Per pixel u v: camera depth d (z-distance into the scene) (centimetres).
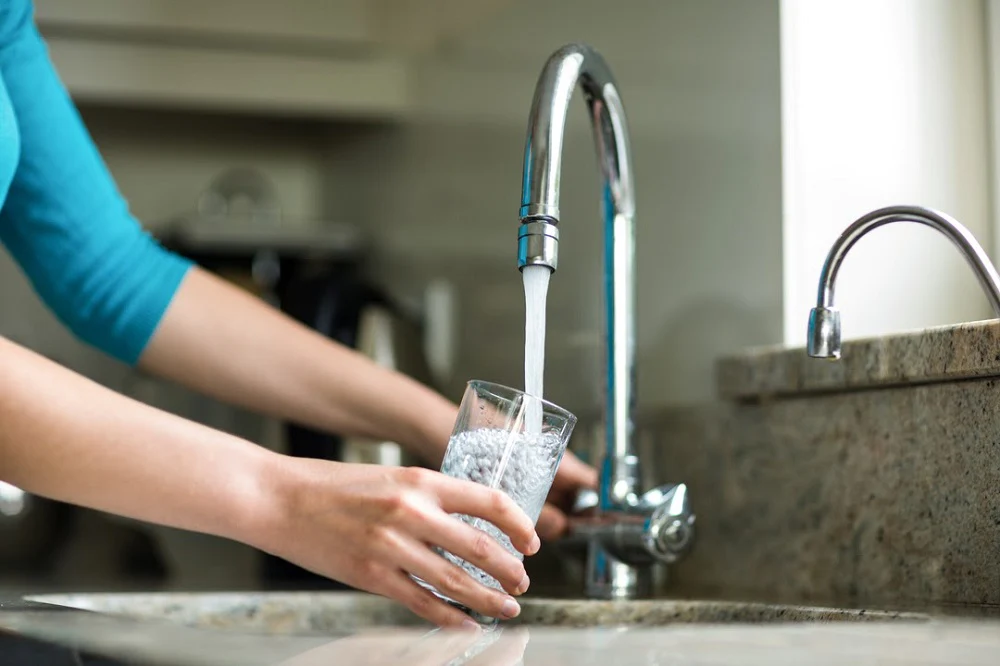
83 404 80
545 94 88
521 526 78
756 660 58
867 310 111
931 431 93
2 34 112
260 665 56
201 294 118
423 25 212
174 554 233
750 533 115
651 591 115
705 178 125
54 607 84
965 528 90
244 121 278
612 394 108
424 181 213
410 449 114
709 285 124
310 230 242
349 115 230
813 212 112
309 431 175
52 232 116
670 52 132
